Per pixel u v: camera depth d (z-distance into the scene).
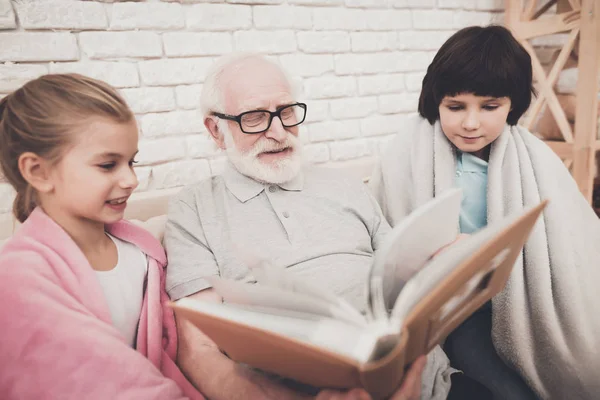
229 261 0.84
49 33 1.00
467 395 0.77
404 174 1.04
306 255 0.86
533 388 0.85
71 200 0.59
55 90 0.58
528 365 0.85
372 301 0.47
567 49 1.44
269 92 0.87
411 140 1.05
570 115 1.51
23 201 0.64
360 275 0.85
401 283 0.61
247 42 1.25
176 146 1.20
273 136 0.87
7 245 0.58
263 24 1.26
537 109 1.57
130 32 1.09
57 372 0.50
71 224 0.63
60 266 0.58
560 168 0.93
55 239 0.60
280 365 0.49
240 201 0.91
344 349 0.41
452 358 0.93
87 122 0.56
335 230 0.93
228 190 0.93
